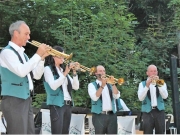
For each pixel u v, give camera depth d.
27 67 4.54
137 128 7.98
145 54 12.98
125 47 12.08
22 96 4.68
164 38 13.39
